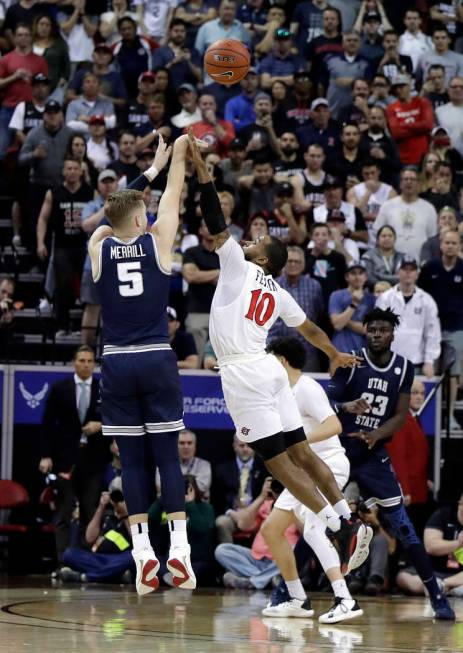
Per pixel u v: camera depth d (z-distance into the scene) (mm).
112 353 7242
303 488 7984
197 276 15055
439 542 11836
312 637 7516
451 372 15320
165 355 7223
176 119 18922
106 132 18500
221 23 21016
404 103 19484
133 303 7207
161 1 21891
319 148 17359
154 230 7359
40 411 14156
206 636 7410
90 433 13430
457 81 20000
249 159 18172
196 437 14016
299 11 21719
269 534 9094
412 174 16750
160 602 10281
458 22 23000
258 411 7895
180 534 7137
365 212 17531
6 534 14086
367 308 14625
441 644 7219
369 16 21250
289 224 16219
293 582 9109
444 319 15453
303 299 14719
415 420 12930
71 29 21172
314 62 20812
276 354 9266
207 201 7746
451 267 15422
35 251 17516
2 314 15211
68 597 10641
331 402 9922
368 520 11898
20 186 18062
